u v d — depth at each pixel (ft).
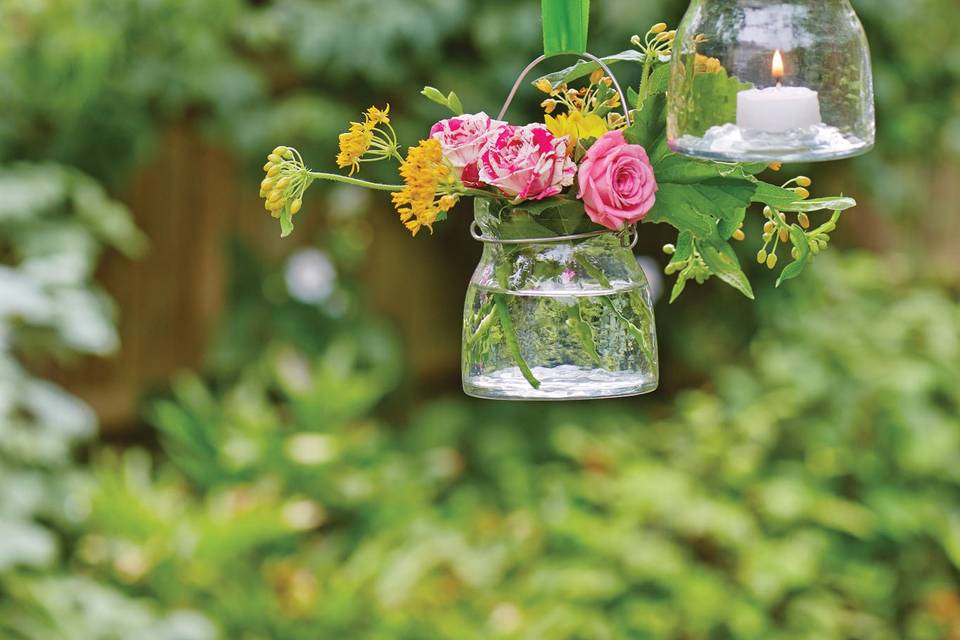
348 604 13.23
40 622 12.13
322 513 15.03
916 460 15.12
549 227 5.55
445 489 17.84
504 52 16.57
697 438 15.70
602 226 5.57
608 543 14.06
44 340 13.41
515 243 5.61
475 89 16.55
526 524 14.94
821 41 4.80
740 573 13.99
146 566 13.29
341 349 18.10
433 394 20.58
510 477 17.11
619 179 5.31
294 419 16.98
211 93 15.66
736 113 4.80
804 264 5.52
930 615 14.60
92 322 13.09
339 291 18.51
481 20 16.29
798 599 14.17
